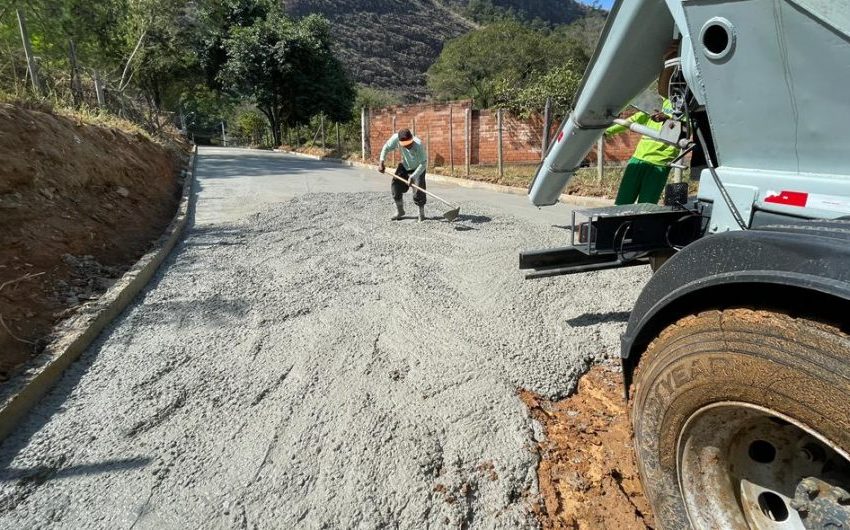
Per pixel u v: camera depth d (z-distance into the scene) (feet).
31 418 8.54
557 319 12.52
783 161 5.25
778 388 4.23
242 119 117.39
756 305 4.72
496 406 8.86
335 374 10.00
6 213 13.50
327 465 7.50
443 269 16.46
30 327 10.70
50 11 38.65
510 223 22.63
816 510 4.49
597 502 6.81
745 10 4.95
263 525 6.47
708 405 4.85
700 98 5.98
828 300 4.29
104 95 37.24
